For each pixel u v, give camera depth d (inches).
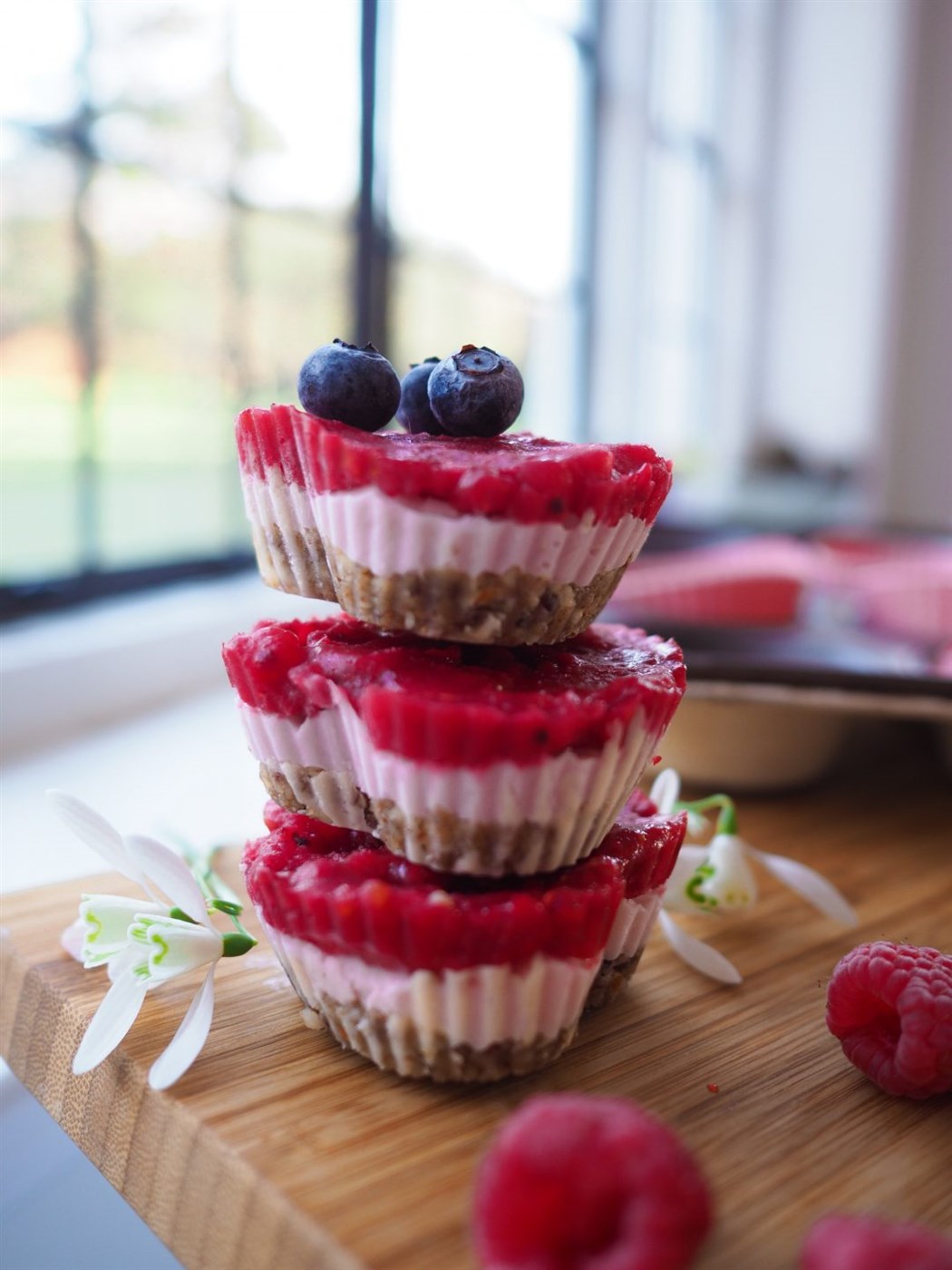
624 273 36.0
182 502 22.4
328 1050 7.9
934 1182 6.9
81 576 20.4
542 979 7.3
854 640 17.1
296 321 23.6
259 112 21.7
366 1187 6.5
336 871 7.5
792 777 13.2
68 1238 12.0
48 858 14.2
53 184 18.0
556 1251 5.3
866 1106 7.6
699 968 9.2
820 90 43.6
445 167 27.2
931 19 42.1
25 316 17.9
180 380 21.4
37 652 18.4
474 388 7.4
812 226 44.5
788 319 45.6
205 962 8.0
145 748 18.3
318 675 7.3
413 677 7.1
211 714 20.2
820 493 42.8
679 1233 5.2
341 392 7.3
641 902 8.3
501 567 7.0
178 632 20.6
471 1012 7.2
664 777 10.2
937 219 43.3
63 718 18.7
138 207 19.6
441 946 7.0
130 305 19.9
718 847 10.2
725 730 12.7
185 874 8.2
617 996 8.8
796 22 43.7
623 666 7.8
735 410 45.8
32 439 18.7
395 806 7.3
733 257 44.8
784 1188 6.8
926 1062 7.4
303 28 22.4
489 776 7.0
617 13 34.6
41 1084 8.4
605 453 7.1
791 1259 6.2
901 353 44.7
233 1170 6.7
